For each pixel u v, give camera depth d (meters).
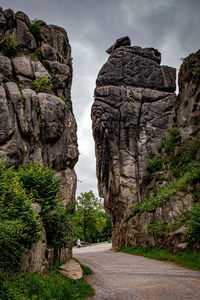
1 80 15.00
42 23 20.25
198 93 27.62
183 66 32.12
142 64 34.94
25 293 6.43
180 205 19.94
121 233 27.22
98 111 31.88
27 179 10.28
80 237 46.81
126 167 29.73
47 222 10.64
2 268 6.80
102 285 9.62
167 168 27.55
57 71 18.27
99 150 32.56
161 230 19.88
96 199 46.34
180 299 7.40
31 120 14.39
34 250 8.36
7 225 6.68
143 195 28.45
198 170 20.58
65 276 9.63
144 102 33.22
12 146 13.05
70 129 16.22
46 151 14.57
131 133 30.98
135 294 8.20
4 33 17.55
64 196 14.09
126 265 14.66
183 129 28.92
